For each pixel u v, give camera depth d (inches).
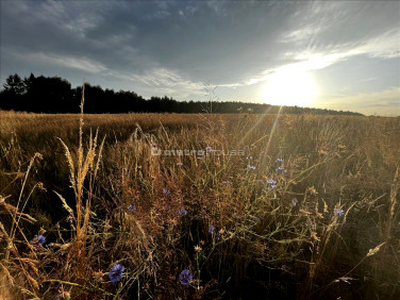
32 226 63.6
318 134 144.3
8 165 103.4
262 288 48.6
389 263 49.3
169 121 350.6
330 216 65.6
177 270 47.9
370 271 49.9
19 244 54.8
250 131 139.9
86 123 326.0
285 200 74.7
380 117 237.3
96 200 76.3
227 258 54.6
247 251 51.0
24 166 104.1
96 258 47.3
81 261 39.9
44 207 76.2
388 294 45.0
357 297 45.8
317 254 49.7
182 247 57.2
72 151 130.4
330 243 57.7
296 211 69.2
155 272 44.3
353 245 58.4
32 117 486.0
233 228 57.1
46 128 260.7
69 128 265.0
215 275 51.6
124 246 53.3
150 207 60.1
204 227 61.7
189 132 181.8
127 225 52.7
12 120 358.6
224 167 81.1
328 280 48.4
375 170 92.6
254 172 83.3
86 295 38.7
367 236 59.9
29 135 213.5
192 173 87.5
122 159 106.0
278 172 77.9
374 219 66.7
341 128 168.6
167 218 56.2
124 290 45.5
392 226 57.6
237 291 47.8
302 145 130.8
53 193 85.7
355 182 81.1
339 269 51.6
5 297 34.6
